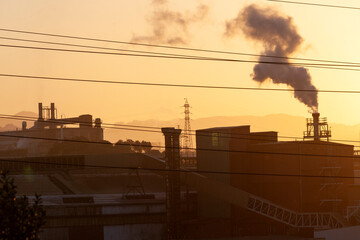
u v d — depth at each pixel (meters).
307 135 115.06
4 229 22.31
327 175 103.06
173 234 99.81
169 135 101.81
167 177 101.25
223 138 109.25
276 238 100.75
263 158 108.00
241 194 100.50
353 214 104.81
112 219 110.31
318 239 95.19
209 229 103.81
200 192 112.50
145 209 113.06
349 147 106.81
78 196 117.75
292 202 103.69
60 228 109.00
